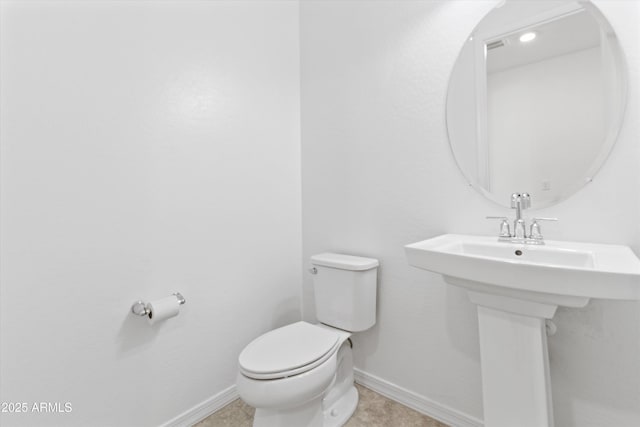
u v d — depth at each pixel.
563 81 1.09
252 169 1.71
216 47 1.54
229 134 1.59
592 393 1.04
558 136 1.10
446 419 1.37
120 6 1.20
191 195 1.43
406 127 1.47
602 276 0.68
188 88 1.42
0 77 0.94
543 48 1.13
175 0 1.38
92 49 1.13
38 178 1.01
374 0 1.58
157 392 1.30
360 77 1.65
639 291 0.65
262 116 1.76
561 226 1.09
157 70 1.31
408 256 1.03
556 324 1.10
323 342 1.25
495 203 1.23
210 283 1.50
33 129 1.00
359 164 1.67
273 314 1.82
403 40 1.48
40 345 1.01
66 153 1.07
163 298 1.28
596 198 1.03
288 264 1.92
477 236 1.26
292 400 1.06
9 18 0.95
